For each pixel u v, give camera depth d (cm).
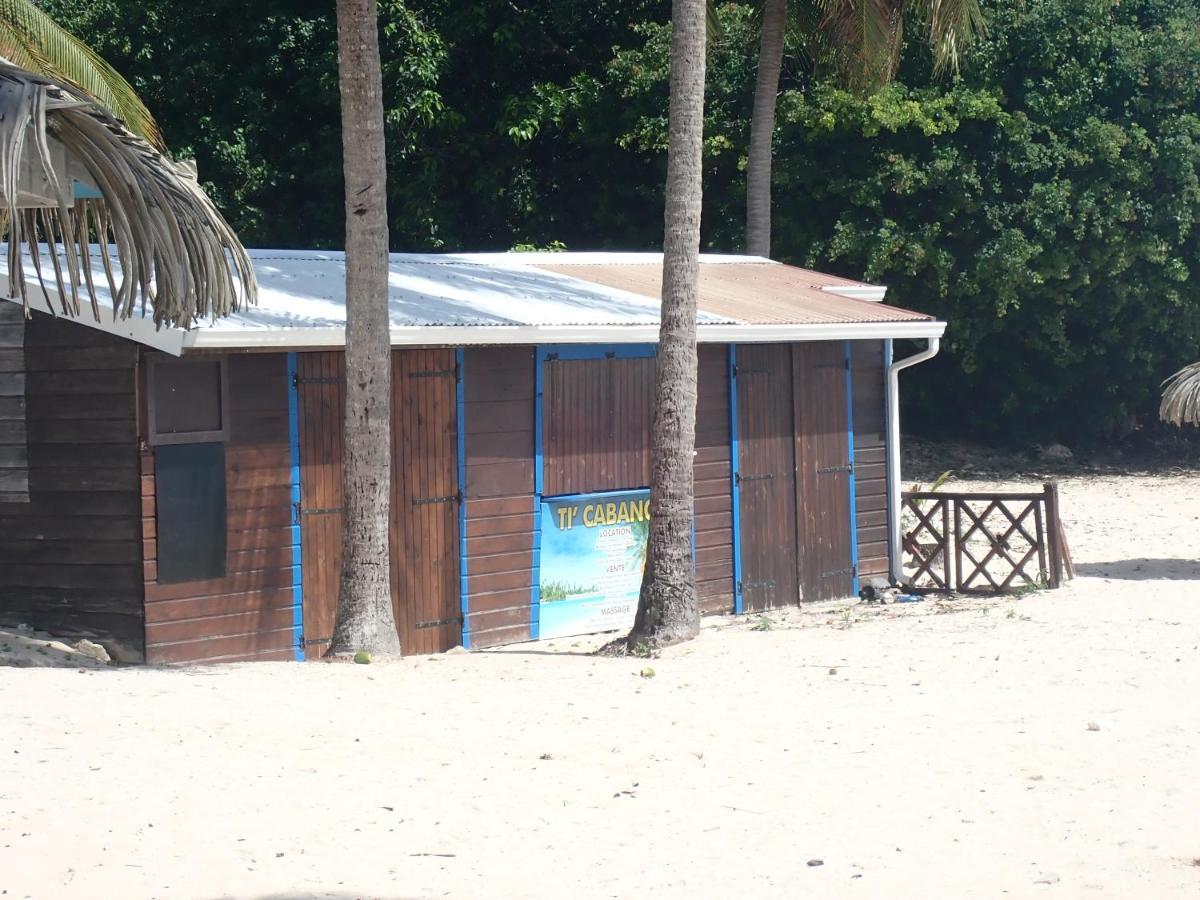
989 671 1327
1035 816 878
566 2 3556
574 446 1819
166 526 1453
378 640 1502
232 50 3538
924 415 4231
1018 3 3466
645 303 1977
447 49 3522
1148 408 4272
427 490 1664
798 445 2059
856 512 2139
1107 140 3406
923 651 1462
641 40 3638
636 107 3384
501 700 1219
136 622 1442
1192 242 3638
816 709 1182
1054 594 1958
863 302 2241
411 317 1627
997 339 3906
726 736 1088
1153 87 3547
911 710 1169
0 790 852
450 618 1688
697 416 1928
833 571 2100
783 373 2042
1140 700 1180
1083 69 3491
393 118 3322
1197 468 4019
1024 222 3459
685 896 740
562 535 1808
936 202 3431
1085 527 2955
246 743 1009
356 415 1486
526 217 3631
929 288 3544
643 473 1900
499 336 1648
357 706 1165
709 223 3550
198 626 1477
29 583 1505
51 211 912
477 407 1717
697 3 1568
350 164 1473
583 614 1838
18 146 699
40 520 1496
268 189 3472
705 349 1939
